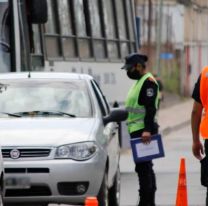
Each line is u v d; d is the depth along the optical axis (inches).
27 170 1013.8
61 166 1013.8
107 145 1090.7
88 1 1766.7
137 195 1439.5
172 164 2023.9
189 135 3297.2
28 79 1159.6
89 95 1141.1
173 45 6117.1
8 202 1020.5
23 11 1427.2
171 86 6156.5
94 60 1777.8
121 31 1950.1
